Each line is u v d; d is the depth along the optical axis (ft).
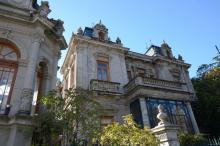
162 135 25.75
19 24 33.14
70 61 61.87
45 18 34.73
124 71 58.95
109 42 60.54
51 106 25.76
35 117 25.75
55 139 26.05
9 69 30.22
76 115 23.76
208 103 64.54
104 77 55.31
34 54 31.37
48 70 35.17
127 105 52.24
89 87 50.55
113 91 51.47
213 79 75.66
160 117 27.45
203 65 87.25
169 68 68.69
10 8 33.81
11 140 23.54
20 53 31.27
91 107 26.09
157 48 75.51
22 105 26.53
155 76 65.62
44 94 32.81
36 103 32.40
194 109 65.31
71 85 56.70
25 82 28.86
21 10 34.71
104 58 58.18
